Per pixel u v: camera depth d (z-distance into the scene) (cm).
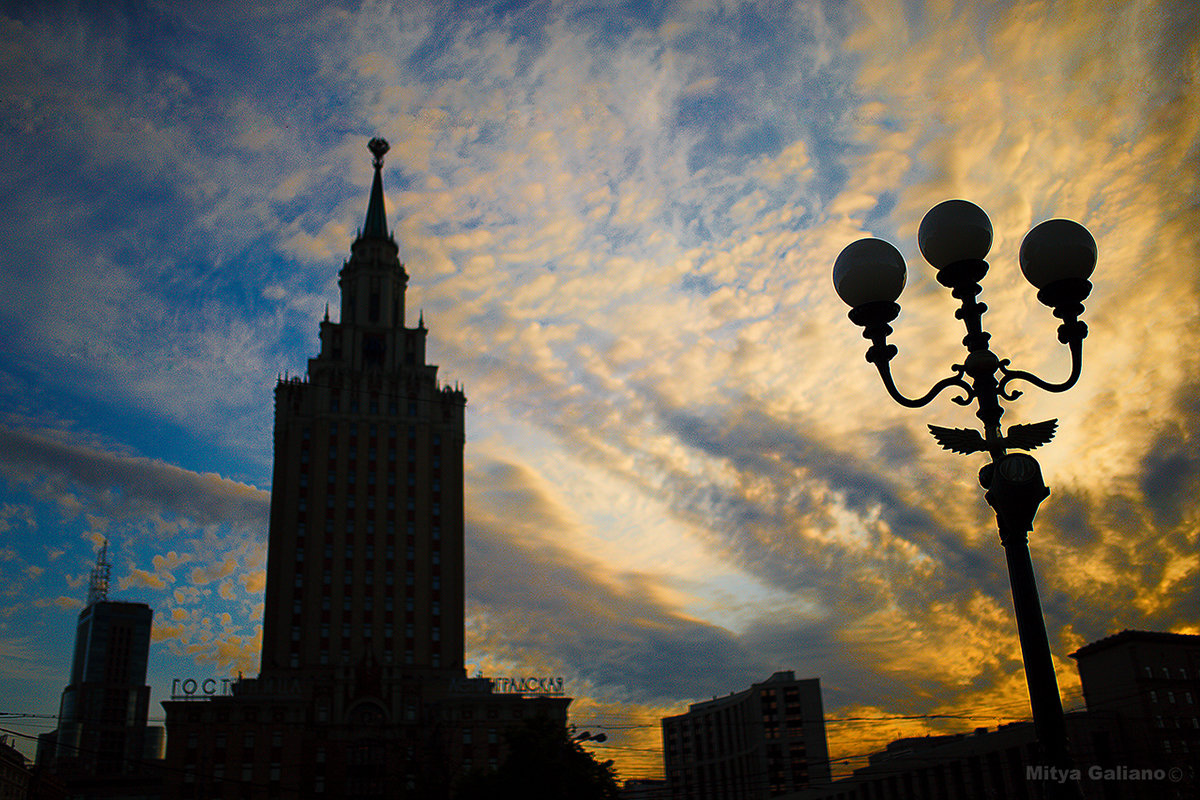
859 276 1047
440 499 13738
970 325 1014
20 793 10081
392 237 15975
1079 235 1027
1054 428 983
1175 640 9525
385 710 12006
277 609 12719
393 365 14762
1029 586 903
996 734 8869
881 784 10794
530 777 5591
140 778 15950
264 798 11088
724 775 16600
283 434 13800
